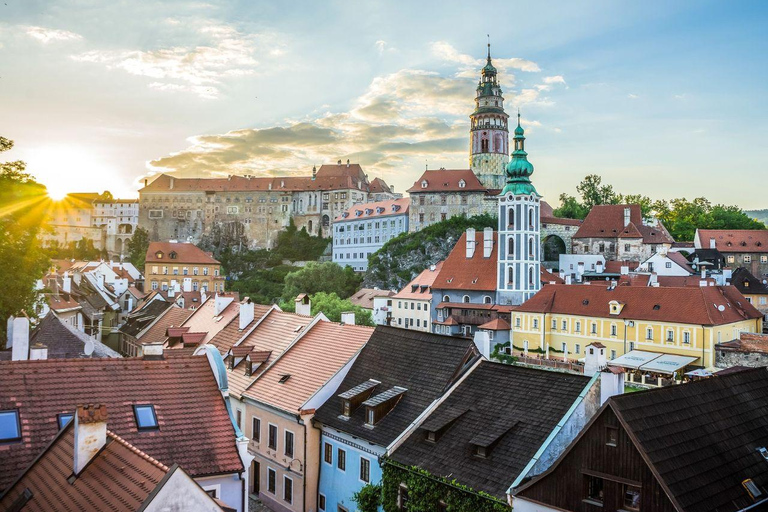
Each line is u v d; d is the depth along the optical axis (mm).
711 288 101375
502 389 36031
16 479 26000
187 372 33281
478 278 139625
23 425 28641
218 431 30719
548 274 146250
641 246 171500
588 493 27641
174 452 29094
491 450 32188
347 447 39625
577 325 110062
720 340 93938
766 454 31141
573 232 189250
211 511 20141
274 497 44906
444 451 34000
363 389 40969
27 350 37188
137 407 30703
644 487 25859
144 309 107812
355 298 171250
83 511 21328
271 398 45469
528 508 28938
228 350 56094
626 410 27312
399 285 197500
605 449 27109
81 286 133750
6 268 60688
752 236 172000
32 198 65875
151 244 190250
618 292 107312
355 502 38438
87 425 23703
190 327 68500
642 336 100062
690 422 29594
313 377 45438
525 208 132625
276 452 44812
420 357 41562
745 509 27391
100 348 62688
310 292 173000
